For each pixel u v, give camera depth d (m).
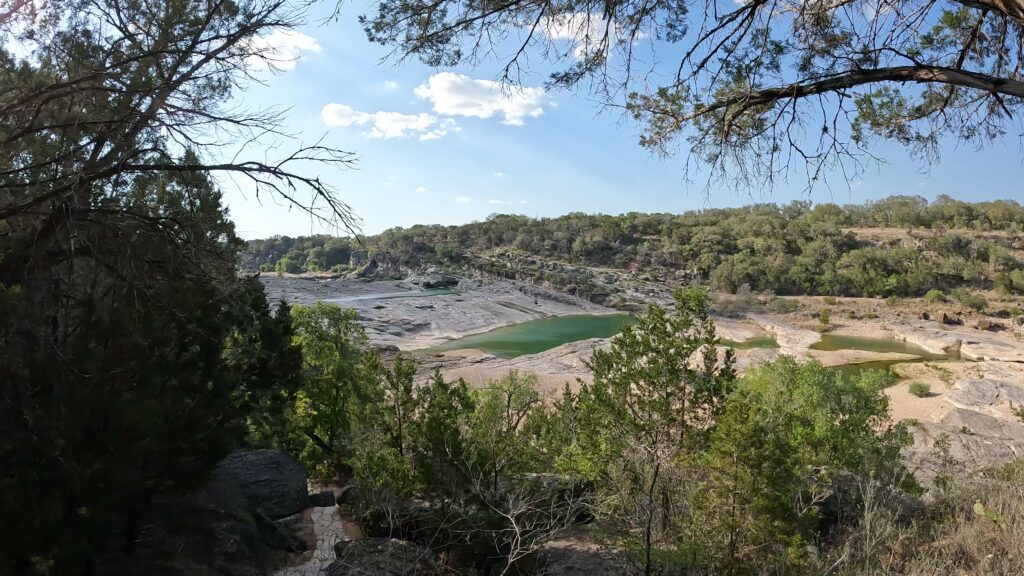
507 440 12.29
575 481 11.78
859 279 127.00
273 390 16.83
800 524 8.53
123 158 7.63
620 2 6.55
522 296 130.25
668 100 7.16
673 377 11.86
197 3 8.77
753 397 13.41
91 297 7.86
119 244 8.51
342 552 10.12
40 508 6.25
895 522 8.73
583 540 10.29
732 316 112.00
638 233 184.12
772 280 132.38
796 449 10.73
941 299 116.06
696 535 8.51
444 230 195.75
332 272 174.62
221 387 9.71
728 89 6.88
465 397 14.65
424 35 6.73
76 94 8.20
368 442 13.05
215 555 9.22
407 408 14.05
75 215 7.67
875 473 11.31
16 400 7.05
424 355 65.69
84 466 6.75
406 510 11.34
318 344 23.38
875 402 20.36
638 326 12.71
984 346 78.19
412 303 103.44
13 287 7.11
